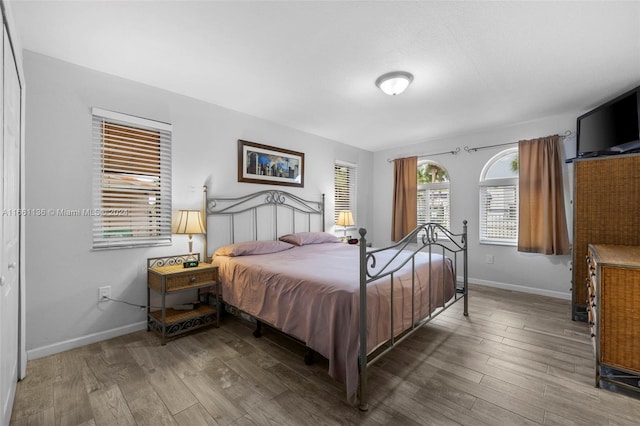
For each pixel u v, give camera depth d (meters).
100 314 2.36
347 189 4.98
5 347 1.33
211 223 3.07
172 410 1.53
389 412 1.51
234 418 1.47
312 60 2.20
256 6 1.62
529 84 2.58
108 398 1.62
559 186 3.39
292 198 3.94
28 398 1.62
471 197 4.14
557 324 2.67
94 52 2.09
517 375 1.85
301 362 2.02
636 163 2.50
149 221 2.63
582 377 1.82
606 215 2.62
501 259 3.89
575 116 3.33
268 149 3.60
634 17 1.67
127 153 2.51
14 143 1.60
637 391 1.63
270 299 2.12
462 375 1.85
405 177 4.69
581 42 1.94
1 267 1.22
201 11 1.66
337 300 1.65
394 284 1.93
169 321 2.36
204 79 2.52
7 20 1.33
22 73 1.82
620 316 1.67
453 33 1.86
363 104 3.08
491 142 3.95
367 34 1.88
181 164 2.83
